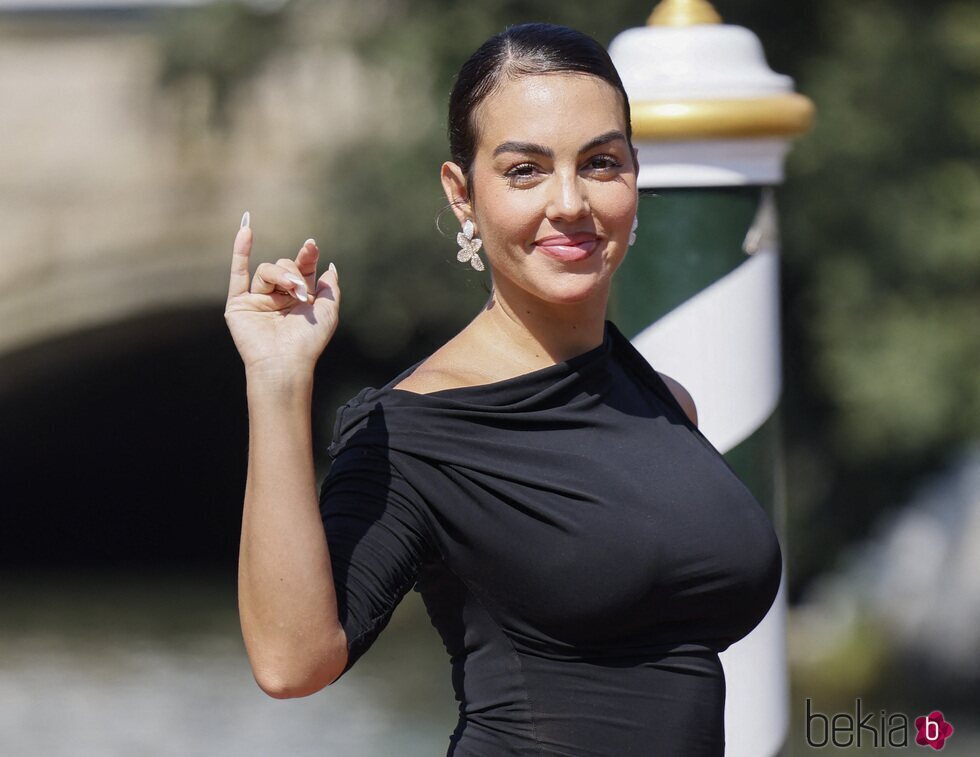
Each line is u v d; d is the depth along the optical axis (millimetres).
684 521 4180
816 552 23969
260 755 17547
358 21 23672
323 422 29734
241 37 24219
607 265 4340
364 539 4016
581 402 4293
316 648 3822
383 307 22750
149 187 26641
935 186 20641
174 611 28062
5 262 26875
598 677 4145
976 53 20688
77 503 36062
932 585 19453
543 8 21234
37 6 26375
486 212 4332
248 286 4055
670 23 6137
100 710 20156
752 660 6152
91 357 30688
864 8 21453
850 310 20781
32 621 27125
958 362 20328
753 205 6086
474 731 4234
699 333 6051
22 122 26656
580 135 4238
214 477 36188
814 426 24172
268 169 26250
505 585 4117
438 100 21750
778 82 6047
